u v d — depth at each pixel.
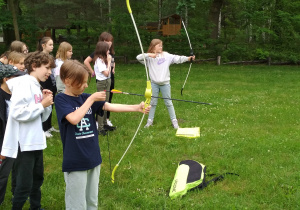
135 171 4.02
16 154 2.64
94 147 2.65
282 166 4.21
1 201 3.01
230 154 4.57
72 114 2.46
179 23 22.20
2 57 3.87
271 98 8.81
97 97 2.52
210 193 3.52
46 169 4.14
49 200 3.35
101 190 3.57
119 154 4.57
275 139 5.21
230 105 7.79
